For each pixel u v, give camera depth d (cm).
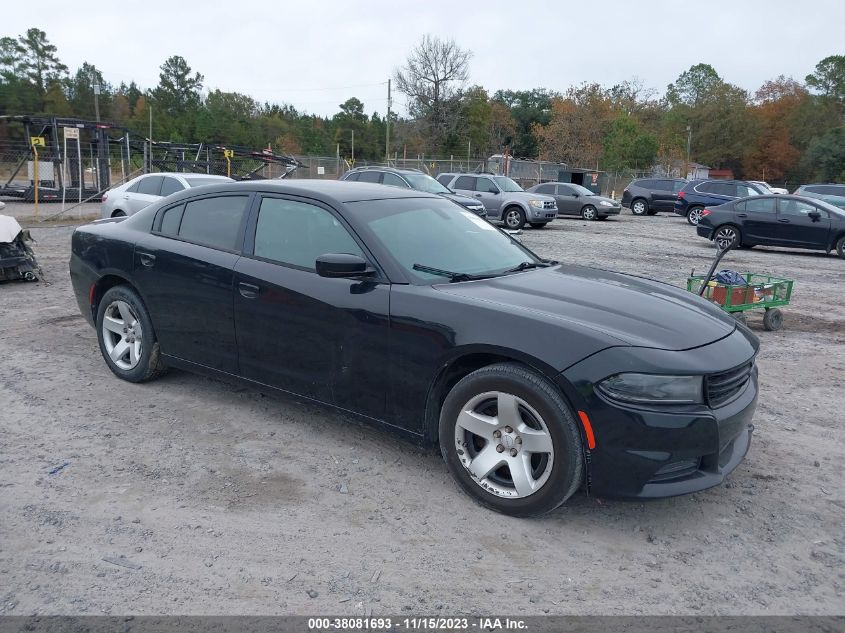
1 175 2953
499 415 342
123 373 526
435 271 394
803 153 8188
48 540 315
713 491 382
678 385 313
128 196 1394
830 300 1024
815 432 473
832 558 319
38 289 905
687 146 7419
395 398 377
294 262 420
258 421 461
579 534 333
